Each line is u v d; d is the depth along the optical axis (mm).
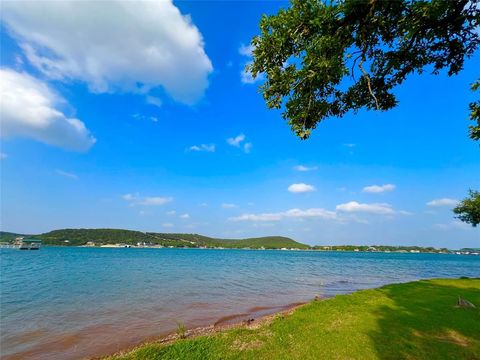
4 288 26547
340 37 5969
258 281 34719
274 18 6273
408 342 9125
